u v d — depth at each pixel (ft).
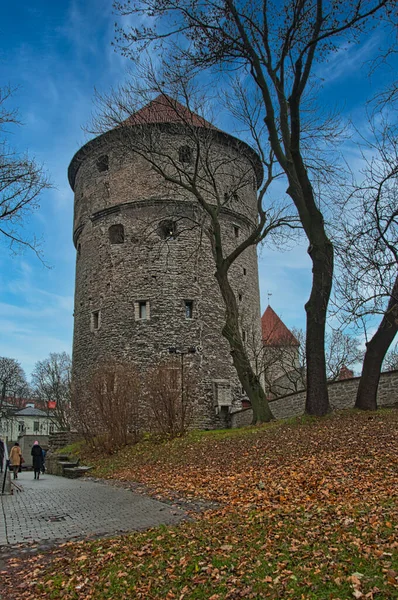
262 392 60.29
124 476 46.01
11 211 41.55
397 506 23.22
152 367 78.23
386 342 49.67
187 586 17.53
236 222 88.58
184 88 63.87
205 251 83.82
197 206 83.10
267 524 23.11
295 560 18.33
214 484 34.68
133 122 75.41
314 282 50.70
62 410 146.51
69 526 26.03
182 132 83.66
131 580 18.65
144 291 81.30
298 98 47.19
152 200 83.05
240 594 16.38
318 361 49.98
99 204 87.15
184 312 80.89
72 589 18.22
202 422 76.79
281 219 62.75
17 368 186.91
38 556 21.35
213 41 50.98
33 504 32.65
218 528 23.45
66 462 60.80
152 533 23.75
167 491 35.01
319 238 50.49
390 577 15.71
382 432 39.24
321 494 27.45
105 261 84.94
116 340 80.84
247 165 90.99
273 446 42.50
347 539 19.60
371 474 30.04
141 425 66.95
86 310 86.17
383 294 26.96
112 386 64.08
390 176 27.43
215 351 81.05
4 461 41.78
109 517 28.02
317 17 43.06
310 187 50.01
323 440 40.34
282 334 135.74
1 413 185.78
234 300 61.77
